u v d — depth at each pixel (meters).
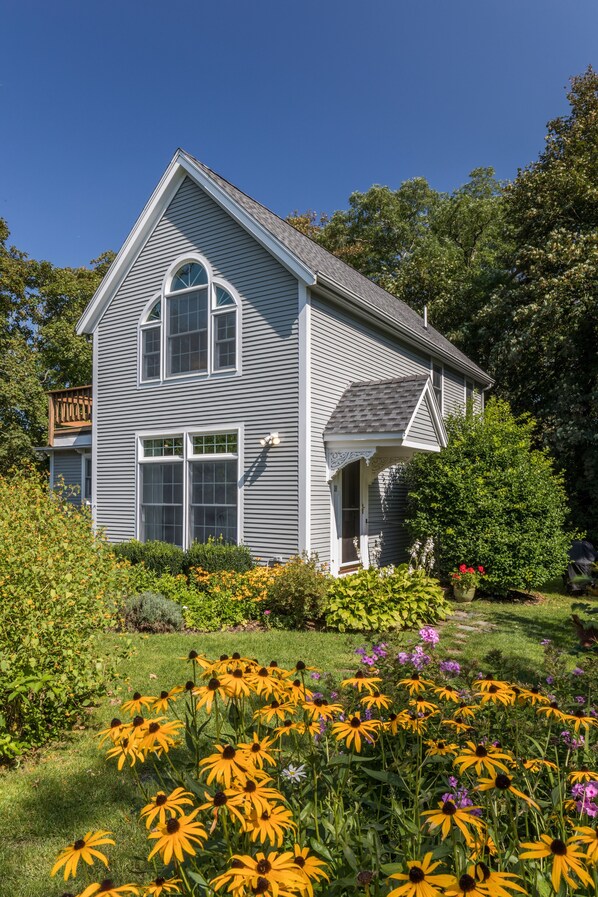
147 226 12.12
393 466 12.93
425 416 10.48
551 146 19.77
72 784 3.81
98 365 13.04
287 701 2.27
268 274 10.30
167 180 11.59
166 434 11.69
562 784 2.08
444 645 7.24
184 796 1.83
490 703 2.64
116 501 12.59
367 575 8.52
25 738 4.35
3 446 18.83
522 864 1.71
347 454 10.06
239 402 10.59
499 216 27.42
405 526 12.16
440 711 2.59
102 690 4.96
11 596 4.26
